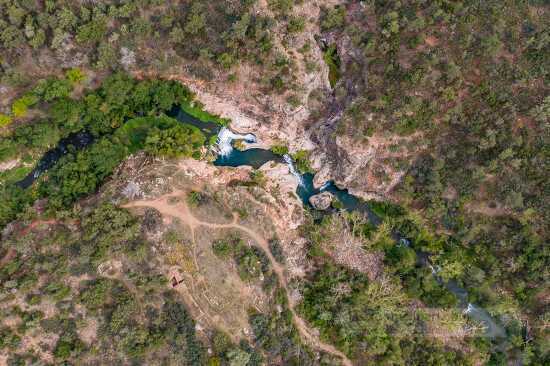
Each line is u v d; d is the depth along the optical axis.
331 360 93.50
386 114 99.69
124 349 83.62
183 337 87.00
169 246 94.31
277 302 95.94
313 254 102.25
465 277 101.44
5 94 98.00
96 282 86.75
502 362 96.31
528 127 94.56
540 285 96.19
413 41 96.88
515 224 97.38
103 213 91.88
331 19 102.81
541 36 93.56
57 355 81.06
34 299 83.06
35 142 97.62
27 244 88.81
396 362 93.81
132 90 103.44
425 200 102.75
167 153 101.06
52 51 98.56
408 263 99.69
